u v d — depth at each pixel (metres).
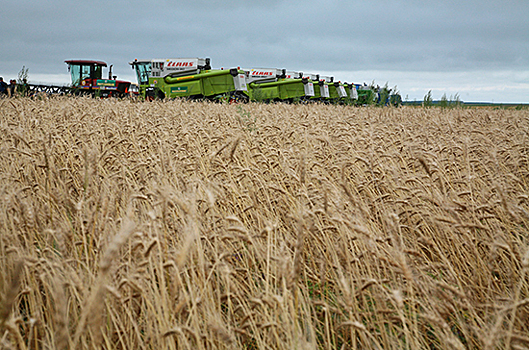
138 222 3.30
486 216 3.94
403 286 3.50
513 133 9.06
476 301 3.63
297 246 2.64
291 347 2.58
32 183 4.83
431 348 3.39
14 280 1.91
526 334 3.09
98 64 35.78
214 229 3.77
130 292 2.89
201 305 3.01
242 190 5.01
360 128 8.82
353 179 5.82
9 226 3.81
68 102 11.88
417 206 4.62
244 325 2.92
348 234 3.53
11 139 6.42
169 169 4.64
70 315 3.15
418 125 11.48
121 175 4.80
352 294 3.11
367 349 3.04
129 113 10.98
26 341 3.23
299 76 44.84
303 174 3.96
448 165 5.99
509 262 3.97
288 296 2.68
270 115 12.09
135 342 3.14
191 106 15.59
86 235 3.42
